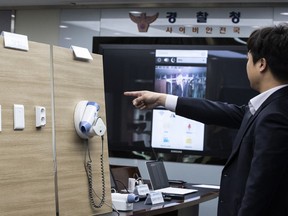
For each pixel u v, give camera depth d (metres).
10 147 1.52
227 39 4.36
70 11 4.91
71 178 1.77
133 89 4.57
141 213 1.97
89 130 1.81
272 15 4.38
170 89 4.47
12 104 1.54
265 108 1.48
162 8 4.63
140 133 4.53
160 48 4.51
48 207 1.65
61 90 1.77
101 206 1.91
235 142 1.58
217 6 4.48
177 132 4.43
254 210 1.39
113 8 4.77
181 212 2.94
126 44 4.60
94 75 1.96
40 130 1.65
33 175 1.60
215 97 4.36
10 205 1.51
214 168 4.35
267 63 1.54
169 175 4.45
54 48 1.76
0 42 1.53
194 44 4.43
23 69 1.61
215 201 4.30
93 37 4.71
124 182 2.70
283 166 1.39
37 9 5.04
